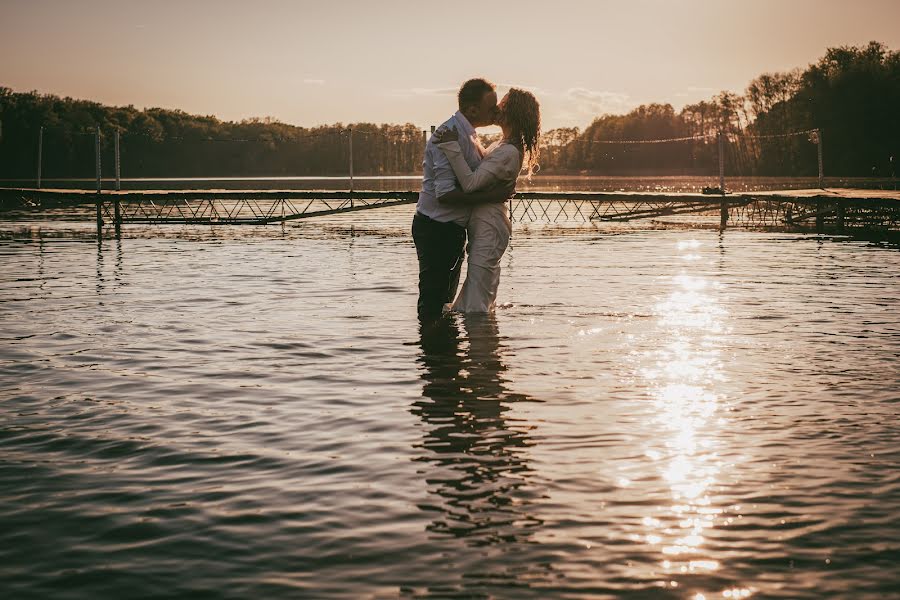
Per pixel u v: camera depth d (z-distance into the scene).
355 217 46.53
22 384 6.23
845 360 6.90
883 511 3.68
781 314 9.53
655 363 6.77
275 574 3.14
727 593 2.97
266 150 130.75
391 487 3.99
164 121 134.75
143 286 12.98
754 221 38.00
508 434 4.83
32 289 12.66
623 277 14.00
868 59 95.81
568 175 138.88
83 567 3.21
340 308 10.14
